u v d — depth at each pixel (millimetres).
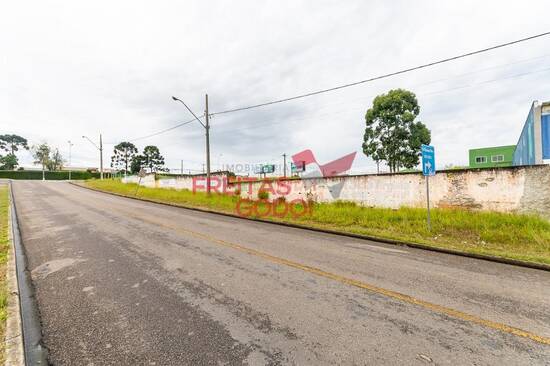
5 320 2924
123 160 77875
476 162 31203
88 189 26172
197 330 2740
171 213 11617
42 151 63312
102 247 5910
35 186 27703
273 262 4996
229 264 4844
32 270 4492
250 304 3318
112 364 2268
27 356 2371
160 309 3184
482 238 6832
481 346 2514
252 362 2260
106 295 3561
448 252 5863
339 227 8555
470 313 3154
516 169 7891
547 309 3273
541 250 5812
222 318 2979
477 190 8531
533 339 2635
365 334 2691
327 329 2775
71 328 2805
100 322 2910
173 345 2502
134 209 12555
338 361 2281
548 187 7453
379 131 24375
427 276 4387
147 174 28500
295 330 2750
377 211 9875
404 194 10039
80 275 4266
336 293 3666
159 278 4148
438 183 9289
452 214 8469
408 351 2426
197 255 5371
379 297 3559
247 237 7129
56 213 10867
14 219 9422
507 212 8023
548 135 8711
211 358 2318
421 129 22438
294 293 3646
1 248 5648
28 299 3455
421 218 8633
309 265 4852
